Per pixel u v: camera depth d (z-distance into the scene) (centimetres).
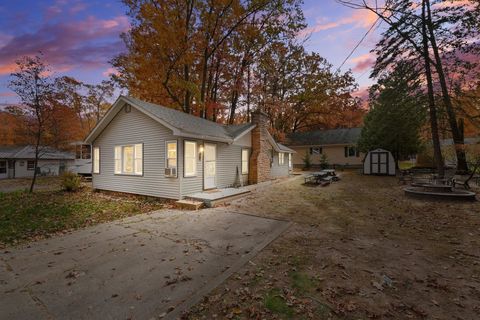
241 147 1330
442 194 823
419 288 286
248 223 592
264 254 397
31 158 2638
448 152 1662
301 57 2550
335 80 2617
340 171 2258
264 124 1504
